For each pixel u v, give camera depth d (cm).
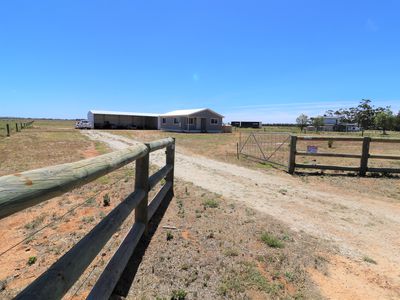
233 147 1634
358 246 375
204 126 3656
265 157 1153
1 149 1274
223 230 389
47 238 354
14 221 412
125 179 650
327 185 735
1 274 278
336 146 1923
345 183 757
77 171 173
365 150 842
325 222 458
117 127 4359
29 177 132
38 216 427
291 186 713
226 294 254
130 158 279
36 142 1639
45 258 307
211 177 787
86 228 382
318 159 1166
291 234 395
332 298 261
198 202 513
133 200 296
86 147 1458
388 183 760
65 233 367
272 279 281
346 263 327
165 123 4019
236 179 774
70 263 160
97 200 500
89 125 4203
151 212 375
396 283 293
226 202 529
